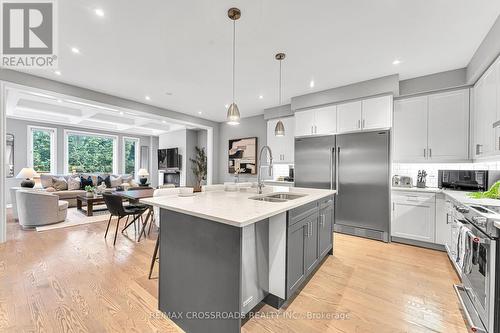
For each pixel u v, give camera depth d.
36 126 6.56
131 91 4.16
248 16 2.06
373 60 2.90
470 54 2.71
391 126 3.38
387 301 1.93
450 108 3.16
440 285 2.18
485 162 3.01
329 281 2.26
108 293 2.01
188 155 7.58
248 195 2.46
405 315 1.74
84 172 7.63
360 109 3.64
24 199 3.96
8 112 5.53
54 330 1.55
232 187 2.90
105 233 3.71
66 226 4.18
